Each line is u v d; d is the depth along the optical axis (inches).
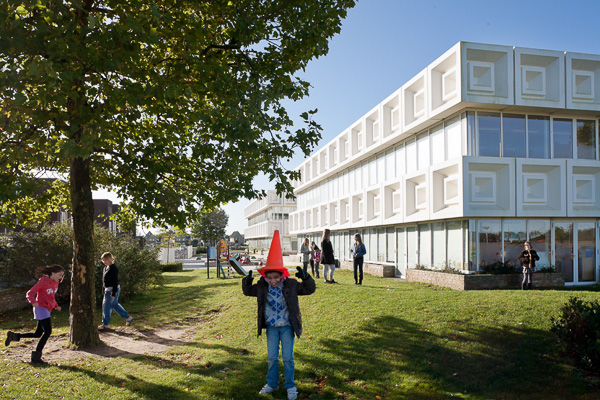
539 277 662.5
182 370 259.3
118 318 468.8
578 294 425.4
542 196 708.7
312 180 1605.6
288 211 3100.4
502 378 242.1
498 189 698.8
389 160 1012.5
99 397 213.5
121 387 229.3
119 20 297.1
